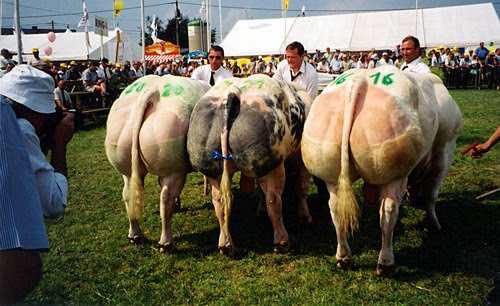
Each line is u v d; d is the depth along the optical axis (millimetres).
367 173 3699
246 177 4680
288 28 31375
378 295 3750
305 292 3842
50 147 2533
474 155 4410
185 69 24625
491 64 20812
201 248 4840
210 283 4098
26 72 2191
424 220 5031
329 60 24234
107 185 7445
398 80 3742
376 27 29406
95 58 27922
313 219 5621
